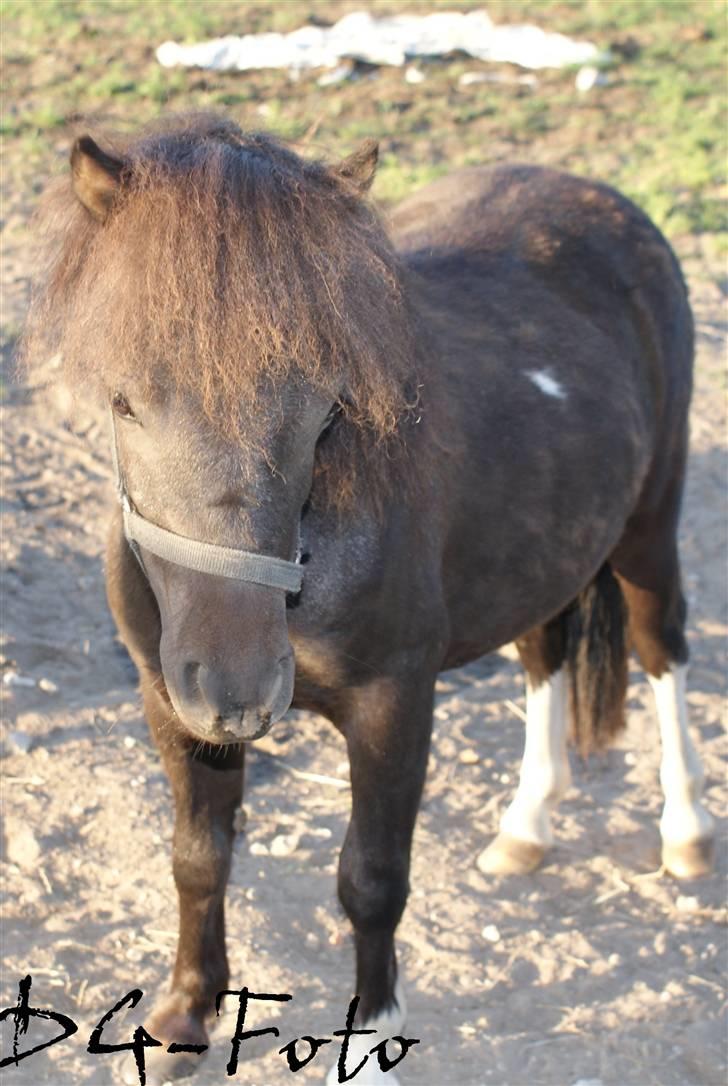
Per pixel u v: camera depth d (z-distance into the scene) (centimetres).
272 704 227
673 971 355
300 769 446
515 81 1189
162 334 216
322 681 285
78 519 562
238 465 222
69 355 237
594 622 407
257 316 215
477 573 326
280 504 230
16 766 427
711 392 723
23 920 364
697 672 511
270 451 224
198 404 220
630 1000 344
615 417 367
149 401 223
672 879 402
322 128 1034
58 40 1194
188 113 260
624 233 408
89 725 453
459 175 426
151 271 217
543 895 393
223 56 1161
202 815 310
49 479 582
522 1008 342
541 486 338
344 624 275
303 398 225
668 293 414
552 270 379
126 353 220
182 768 304
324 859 398
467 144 1041
